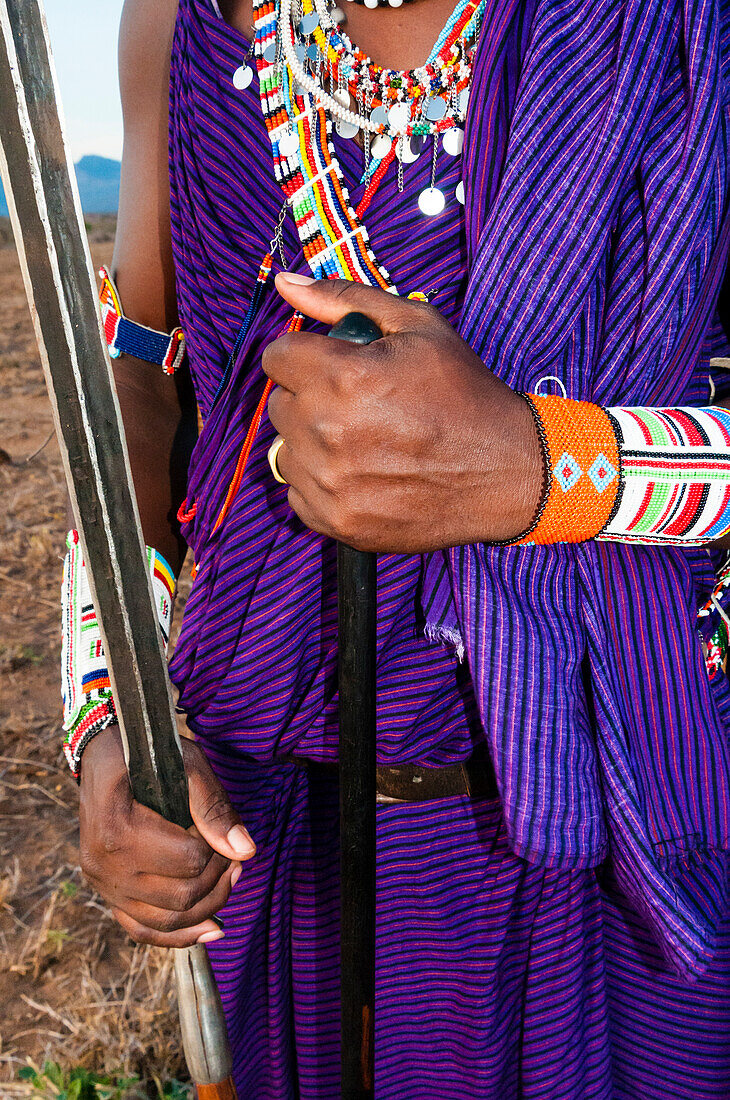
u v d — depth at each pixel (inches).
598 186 37.1
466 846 48.3
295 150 41.6
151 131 49.2
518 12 38.6
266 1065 56.3
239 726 45.2
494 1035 51.1
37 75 27.5
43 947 95.7
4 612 154.5
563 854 40.1
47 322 30.1
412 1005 52.3
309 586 43.2
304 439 33.3
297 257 42.3
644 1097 52.2
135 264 50.5
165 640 47.2
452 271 41.9
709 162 37.2
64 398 30.9
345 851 39.5
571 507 35.0
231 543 43.8
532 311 37.6
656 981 48.9
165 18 48.0
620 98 36.7
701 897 42.8
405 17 41.1
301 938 52.8
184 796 37.9
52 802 115.8
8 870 105.2
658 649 41.1
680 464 35.6
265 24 41.8
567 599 40.3
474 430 33.0
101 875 39.8
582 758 40.0
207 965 44.6
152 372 51.8
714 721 42.2
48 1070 81.4
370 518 33.8
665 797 41.8
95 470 31.7
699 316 39.4
